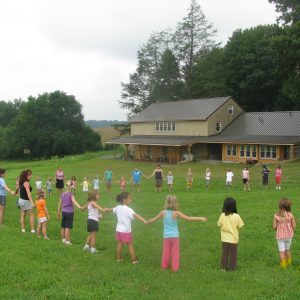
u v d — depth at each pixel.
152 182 40.69
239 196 27.06
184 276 10.14
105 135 134.88
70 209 13.84
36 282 9.33
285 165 48.09
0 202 16.23
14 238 13.58
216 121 62.78
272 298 8.53
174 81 91.19
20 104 147.00
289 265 11.18
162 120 67.69
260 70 74.94
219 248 13.23
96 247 13.77
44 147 109.75
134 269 10.65
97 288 9.02
